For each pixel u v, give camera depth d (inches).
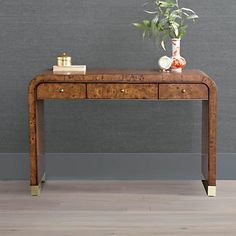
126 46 143.3
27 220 112.1
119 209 119.3
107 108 145.0
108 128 145.6
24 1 141.5
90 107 145.1
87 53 143.7
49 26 142.6
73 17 142.5
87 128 145.7
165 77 124.1
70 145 145.7
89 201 125.4
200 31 142.0
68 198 127.9
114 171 145.6
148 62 143.6
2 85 144.2
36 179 129.0
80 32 142.9
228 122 144.5
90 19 142.6
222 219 112.4
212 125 125.6
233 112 144.2
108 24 142.6
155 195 130.3
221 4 141.1
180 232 104.9
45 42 143.0
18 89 144.3
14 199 127.2
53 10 142.0
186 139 145.5
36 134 127.5
